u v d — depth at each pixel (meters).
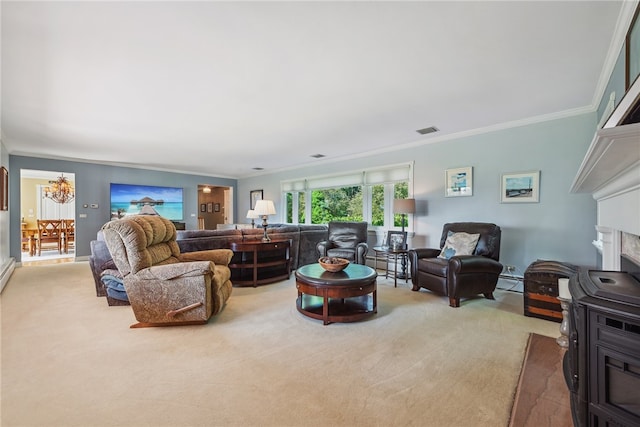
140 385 1.72
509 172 3.93
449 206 4.54
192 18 1.80
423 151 4.87
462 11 1.75
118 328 2.58
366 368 1.93
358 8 1.71
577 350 1.22
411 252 3.92
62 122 3.80
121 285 3.13
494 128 4.04
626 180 1.52
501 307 3.21
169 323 2.63
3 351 2.14
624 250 2.05
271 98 3.08
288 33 1.96
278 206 7.97
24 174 7.86
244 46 2.12
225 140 4.84
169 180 8.01
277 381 1.77
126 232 2.59
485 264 3.29
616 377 1.07
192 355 2.09
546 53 2.22
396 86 2.80
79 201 6.50
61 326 2.62
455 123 3.95
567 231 3.51
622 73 2.08
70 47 2.11
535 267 2.97
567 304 1.82
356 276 2.86
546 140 3.64
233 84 2.74
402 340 2.37
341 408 1.53
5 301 3.37
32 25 1.85
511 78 2.64
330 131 4.31
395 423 1.42
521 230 3.85
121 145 5.13
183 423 1.41
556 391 1.67
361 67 2.43
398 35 1.99
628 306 1.03
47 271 5.16
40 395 1.62
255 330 2.56
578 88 2.85
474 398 1.61
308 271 3.08
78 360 2.01
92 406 1.53
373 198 5.75
